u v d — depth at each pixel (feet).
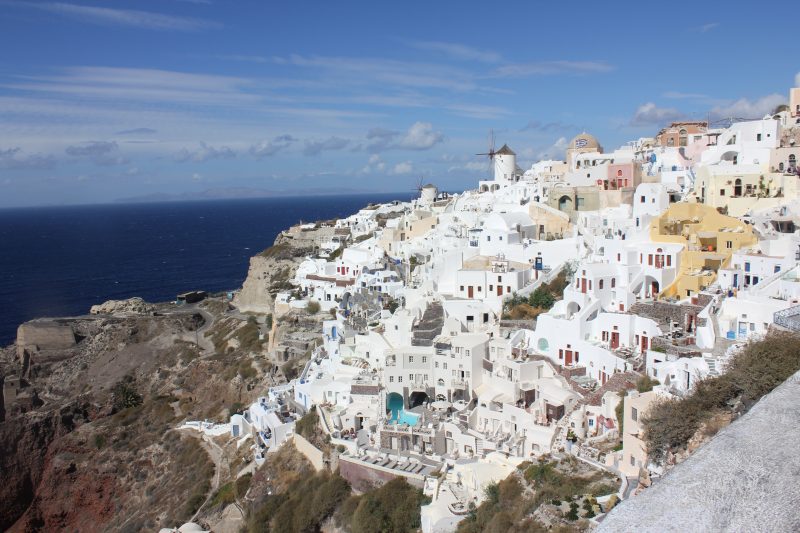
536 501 185.88
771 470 41.45
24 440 453.99
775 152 333.42
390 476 251.39
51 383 557.74
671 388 182.50
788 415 47.80
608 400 218.79
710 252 285.84
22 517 437.99
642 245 304.09
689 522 38.22
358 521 240.94
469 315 335.88
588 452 203.82
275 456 320.09
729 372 166.20
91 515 421.18
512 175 581.53
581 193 413.80
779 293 219.20
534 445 229.04
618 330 263.49
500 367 282.15
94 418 493.77
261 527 277.64
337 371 350.23
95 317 645.51
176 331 600.80
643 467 176.96
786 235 268.41
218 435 402.72
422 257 470.39
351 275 515.50
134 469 414.41
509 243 384.47
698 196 349.82
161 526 343.05
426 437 265.34
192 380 508.53
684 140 465.47
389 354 306.76
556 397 240.73
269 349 491.72
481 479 218.79
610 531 38.96
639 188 360.28
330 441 289.33
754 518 37.73
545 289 340.59
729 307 220.23
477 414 265.54
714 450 45.27
